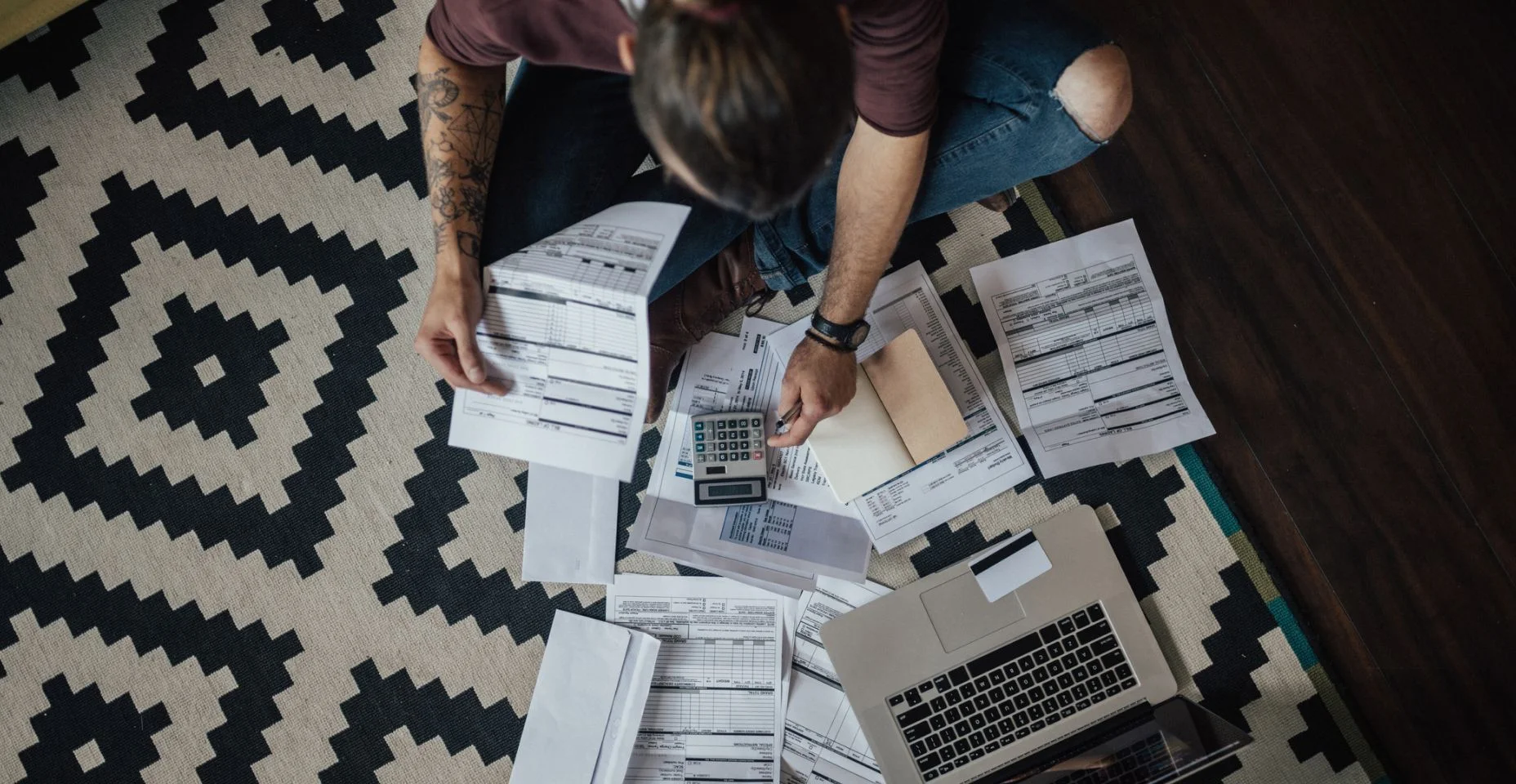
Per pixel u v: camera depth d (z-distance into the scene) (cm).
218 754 122
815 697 120
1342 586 120
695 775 119
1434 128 124
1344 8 126
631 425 95
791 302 123
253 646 123
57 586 124
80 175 126
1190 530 121
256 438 124
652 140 60
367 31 127
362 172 126
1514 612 119
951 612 119
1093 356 122
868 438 116
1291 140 125
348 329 125
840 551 121
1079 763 111
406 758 121
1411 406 121
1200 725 108
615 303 90
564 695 120
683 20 53
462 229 94
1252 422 122
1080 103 96
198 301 125
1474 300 122
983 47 95
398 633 122
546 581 122
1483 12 125
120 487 125
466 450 124
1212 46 126
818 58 55
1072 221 124
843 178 91
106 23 127
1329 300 123
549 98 100
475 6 81
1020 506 121
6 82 127
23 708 123
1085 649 118
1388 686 119
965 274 124
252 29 127
